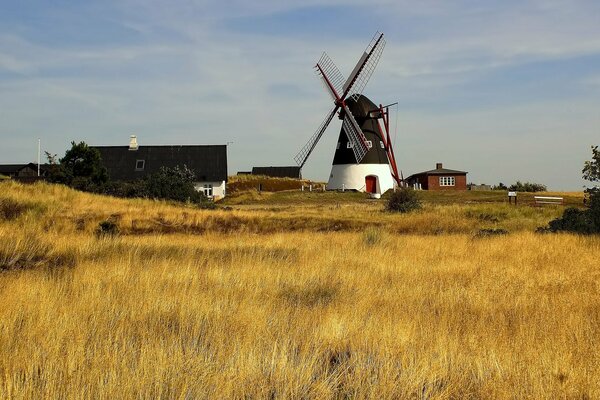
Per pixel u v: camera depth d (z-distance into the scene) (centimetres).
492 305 959
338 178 7025
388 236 2158
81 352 605
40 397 511
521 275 1280
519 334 742
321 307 912
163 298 904
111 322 747
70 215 2542
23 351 610
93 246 1570
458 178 7800
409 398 541
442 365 613
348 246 1897
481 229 2864
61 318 738
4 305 791
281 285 1130
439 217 3136
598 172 2494
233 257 1509
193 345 658
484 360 632
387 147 7056
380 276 1291
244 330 732
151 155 7419
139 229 2519
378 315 844
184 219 2711
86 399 509
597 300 991
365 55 7025
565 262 1491
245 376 562
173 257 1498
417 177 8238
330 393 547
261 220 2862
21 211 2466
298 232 2514
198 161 7319
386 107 6988
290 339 700
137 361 602
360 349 671
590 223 2469
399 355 646
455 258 1630
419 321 808
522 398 549
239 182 8519
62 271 1230
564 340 709
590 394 552
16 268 1280
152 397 522
